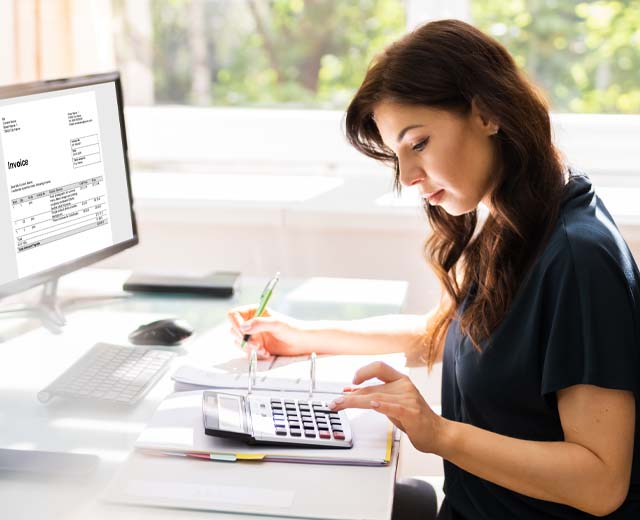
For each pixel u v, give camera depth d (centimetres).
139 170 240
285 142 234
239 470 107
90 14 208
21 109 144
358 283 184
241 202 208
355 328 149
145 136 237
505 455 108
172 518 97
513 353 116
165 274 182
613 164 223
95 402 126
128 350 143
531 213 117
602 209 120
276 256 213
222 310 167
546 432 117
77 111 156
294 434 113
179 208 210
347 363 142
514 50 225
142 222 214
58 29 207
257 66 239
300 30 236
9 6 204
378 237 207
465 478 126
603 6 219
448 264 141
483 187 120
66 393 126
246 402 121
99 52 211
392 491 103
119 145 167
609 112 226
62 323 158
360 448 112
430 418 112
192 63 239
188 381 130
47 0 204
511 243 119
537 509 118
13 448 112
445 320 144
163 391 131
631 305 109
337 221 204
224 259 215
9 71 207
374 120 123
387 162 132
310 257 211
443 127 115
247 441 112
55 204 153
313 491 103
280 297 174
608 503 108
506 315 117
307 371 138
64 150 154
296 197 212
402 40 118
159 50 238
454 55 114
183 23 236
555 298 111
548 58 224
